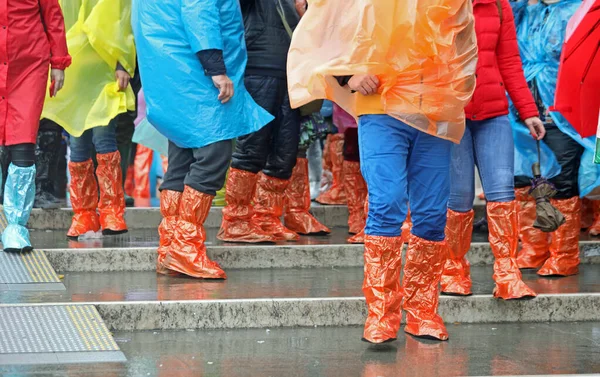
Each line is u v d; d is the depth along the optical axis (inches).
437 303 248.2
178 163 298.5
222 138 283.4
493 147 265.0
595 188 333.4
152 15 284.8
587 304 273.1
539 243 331.3
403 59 222.8
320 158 460.8
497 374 211.5
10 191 290.8
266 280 289.4
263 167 335.3
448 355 228.4
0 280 271.9
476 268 327.0
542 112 320.2
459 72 225.3
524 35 327.6
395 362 220.7
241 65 290.5
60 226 369.7
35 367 210.1
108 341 227.8
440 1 221.1
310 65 235.0
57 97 327.6
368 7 220.7
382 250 231.0
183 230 291.0
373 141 228.1
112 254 303.1
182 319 249.6
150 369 210.8
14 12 282.8
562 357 228.4
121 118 368.2
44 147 367.6
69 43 328.2
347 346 235.6
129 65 330.3
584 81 303.6
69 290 267.0
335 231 378.6
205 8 277.1
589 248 345.7
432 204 236.5
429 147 232.4
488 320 269.0
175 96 282.7
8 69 283.3
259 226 340.5
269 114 293.4
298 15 320.5
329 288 275.6
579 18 291.3
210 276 287.3
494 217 267.0
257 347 233.1
